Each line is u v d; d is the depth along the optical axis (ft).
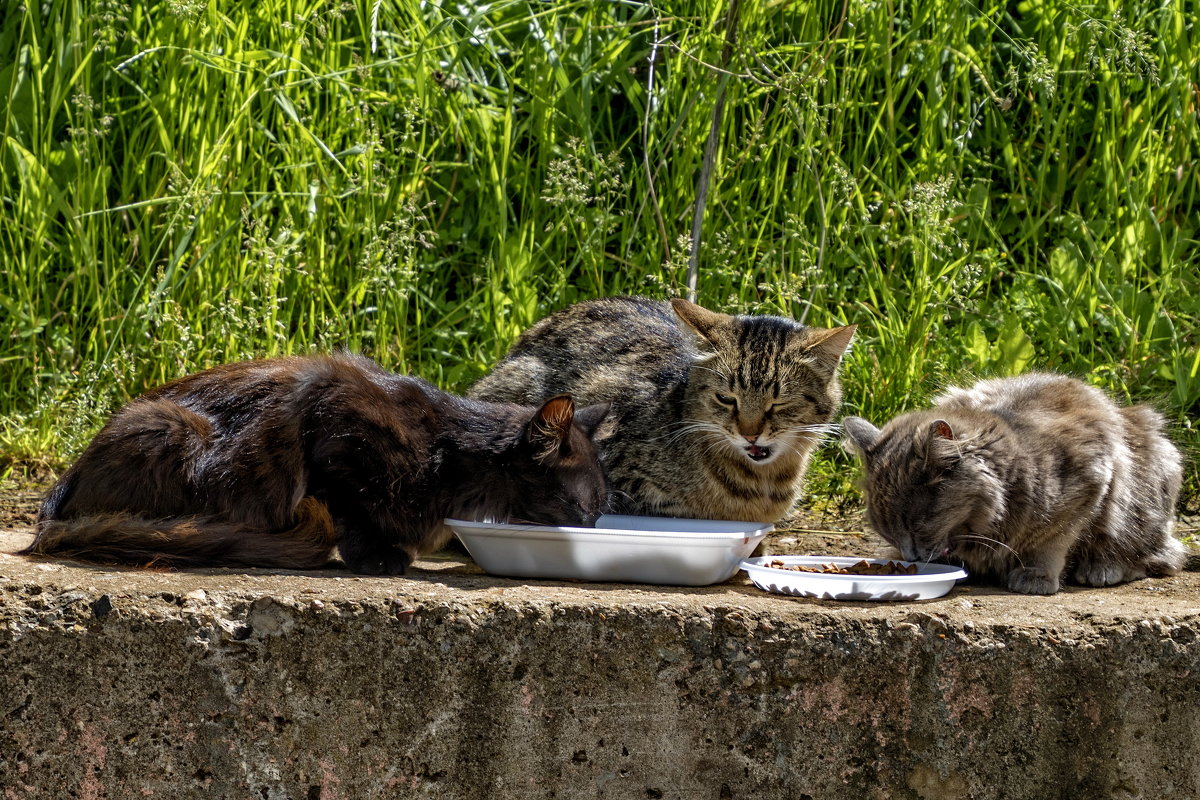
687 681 12.72
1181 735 12.90
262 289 22.65
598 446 17.49
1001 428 15.62
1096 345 23.59
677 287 22.53
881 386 22.08
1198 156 24.88
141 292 23.08
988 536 15.39
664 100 24.22
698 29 24.22
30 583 12.44
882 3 23.43
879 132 25.03
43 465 22.04
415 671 12.56
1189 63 23.45
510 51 24.26
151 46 23.84
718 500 18.31
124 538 13.61
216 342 22.21
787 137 24.09
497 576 14.43
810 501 21.39
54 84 22.68
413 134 23.00
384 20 25.20
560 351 20.02
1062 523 15.16
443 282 25.35
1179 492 20.22
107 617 12.16
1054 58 24.75
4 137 23.18
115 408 22.12
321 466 14.62
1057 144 25.53
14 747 12.23
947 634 12.70
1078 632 12.79
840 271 24.70
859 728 12.86
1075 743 12.87
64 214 23.79
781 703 12.77
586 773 12.84
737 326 18.62
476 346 23.58
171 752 12.43
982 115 25.53
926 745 12.87
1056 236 25.36
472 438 15.16
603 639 12.60
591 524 15.60
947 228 22.09
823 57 22.67
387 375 15.71
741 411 17.72
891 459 16.10
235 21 24.09
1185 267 23.66
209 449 14.56
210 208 22.72
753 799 12.94
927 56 23.85
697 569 14.05
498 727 12.71
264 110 23.71
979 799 12.94
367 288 23.31
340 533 14.58
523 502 15.34
